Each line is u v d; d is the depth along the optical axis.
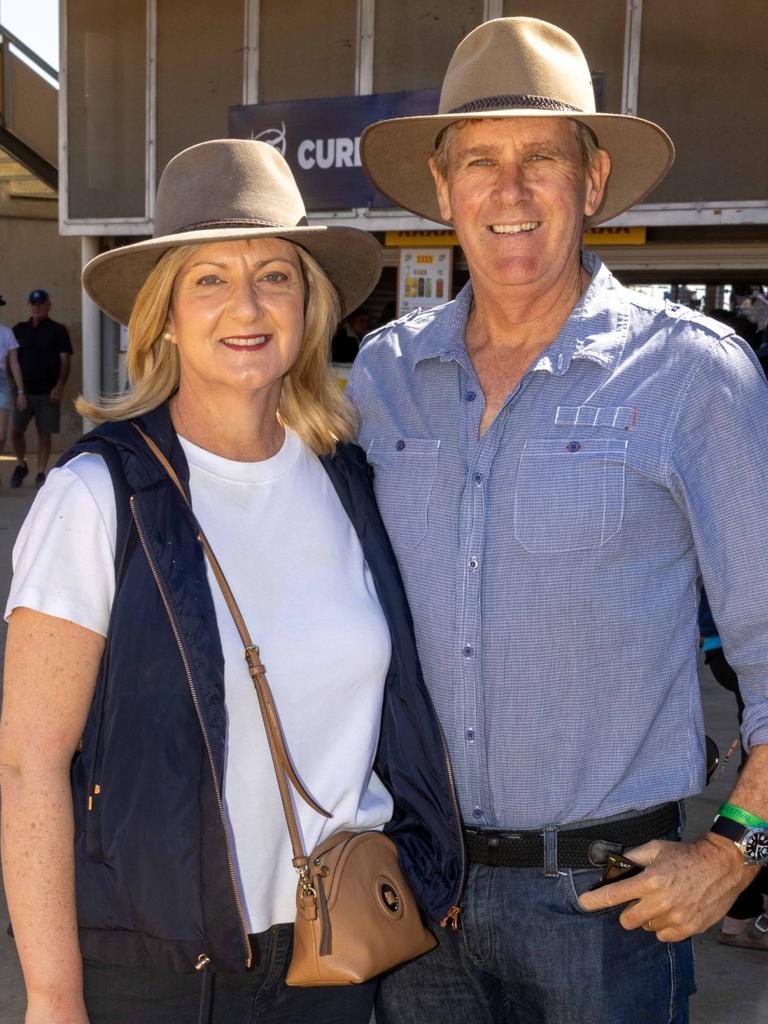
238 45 9.86
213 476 1.86
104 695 1.67
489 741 1.90
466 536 1.93
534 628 1.86
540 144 1.97
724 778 4.58
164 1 10.11
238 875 1.73
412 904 1.86
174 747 1.65
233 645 1.73
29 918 1.63
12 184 14.95
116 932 1.68
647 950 1.90
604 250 9.61
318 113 9.53
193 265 1.85
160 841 1.63
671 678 1.89
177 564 1.69
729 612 1.81
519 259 1.95
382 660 1.90
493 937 1.92
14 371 11.89
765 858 1.78
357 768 1.87
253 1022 1.80
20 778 1.65
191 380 1.89
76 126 10.64
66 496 1.68
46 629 1.65
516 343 2.03
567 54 2.03
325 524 1.94
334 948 1.74
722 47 8.13
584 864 1.87
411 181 2.37
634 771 1.88
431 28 9.14
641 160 2.18
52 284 15.61
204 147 1.88
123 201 10.57
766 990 3.22
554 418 1.90
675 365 1.85
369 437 2.12
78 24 10.49
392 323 2.26
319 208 9.67
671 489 1.84
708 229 9.24
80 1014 1.65
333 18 9.47
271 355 1.86
